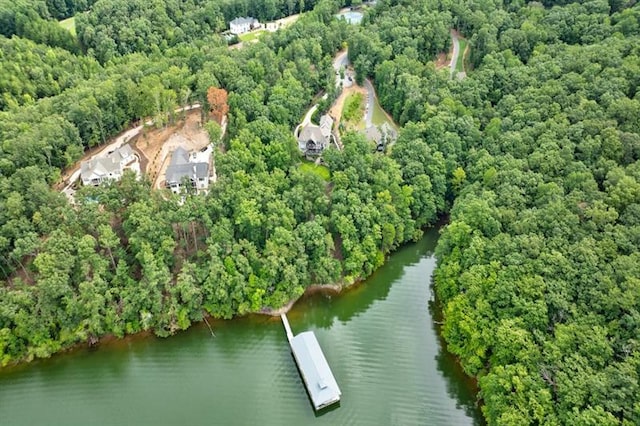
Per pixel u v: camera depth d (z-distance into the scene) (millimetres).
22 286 110375
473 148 147875
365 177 138000
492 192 125625
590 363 86938
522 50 182875
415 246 140875
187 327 115562
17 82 162000
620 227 104750
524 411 84750
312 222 124375
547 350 90375
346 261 125688
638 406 77812
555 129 134875
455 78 175125
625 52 158000
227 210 124312
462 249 119312
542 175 125875
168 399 103562
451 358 110438
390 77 180125
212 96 152750
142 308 113062
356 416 99562
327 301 124438
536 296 98500
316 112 177625
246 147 141000
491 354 101875
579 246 103000
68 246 110438
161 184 139875
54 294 106625
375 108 185625
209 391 104938
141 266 119062
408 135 151250
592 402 81500
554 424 81312
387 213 132875
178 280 115250
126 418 99812
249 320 118562
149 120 164375
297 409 100875
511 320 97250
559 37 184750
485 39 187000
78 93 151375
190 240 124875
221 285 114875
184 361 111438
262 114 155375
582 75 151625
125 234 120438
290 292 120188
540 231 111000
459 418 99688
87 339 112000
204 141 155750
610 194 112125
